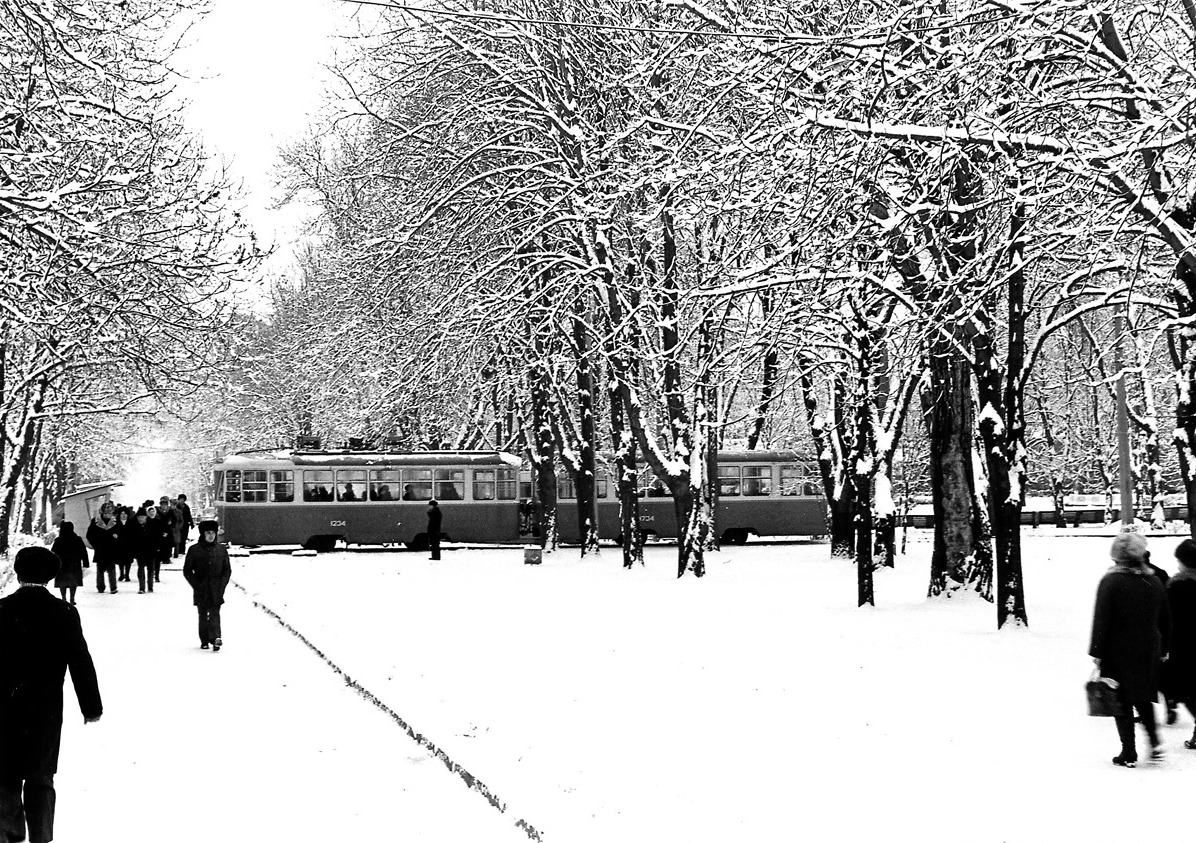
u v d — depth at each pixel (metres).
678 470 29.92
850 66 15.11
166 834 9.05
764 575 30.70
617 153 27.28
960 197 16.98
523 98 29.78
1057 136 14.98
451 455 50.44
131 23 21.03
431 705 13.48
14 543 41.59
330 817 9.44
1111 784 9.64
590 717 12.53
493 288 32.97
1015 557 18.73
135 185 21.50
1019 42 14.69
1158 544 41.78
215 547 19.98
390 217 33.44
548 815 8.83
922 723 11.98
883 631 18.84
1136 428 56.22
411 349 35.38
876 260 17.05
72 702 15.02
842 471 36.62
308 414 61.91
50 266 21.30
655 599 25.12
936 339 17.70
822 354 24.12
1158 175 14.02
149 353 27.02
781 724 12.03
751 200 16.50
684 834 8.30
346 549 51.41
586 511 38.34
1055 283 18.97
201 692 15.55
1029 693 13.52
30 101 19.31
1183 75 14.48
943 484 22.53
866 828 8.41
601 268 29.50
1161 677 11.46
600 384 37.97
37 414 37.56
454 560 40.72
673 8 18.33
